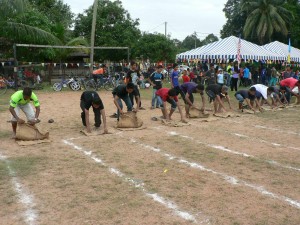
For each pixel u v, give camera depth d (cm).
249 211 470
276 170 645
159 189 546
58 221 440
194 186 561
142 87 2386
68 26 3869
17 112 853
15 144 816
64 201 499
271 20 4384
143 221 439
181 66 3466
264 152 769
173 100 1088
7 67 2420
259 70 2623
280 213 465
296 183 579
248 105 1345
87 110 921
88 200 503
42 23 2708
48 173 618
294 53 2975
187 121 1112
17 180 583
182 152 762
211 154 748
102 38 3419
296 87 1580
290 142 863
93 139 870
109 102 1623
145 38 3753
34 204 490
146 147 799
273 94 1455
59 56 2872
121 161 692
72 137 891
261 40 4488
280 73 2817
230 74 2261
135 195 522
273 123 1113
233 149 792
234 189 549
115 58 3559
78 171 630
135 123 1002
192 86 1146
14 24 2366
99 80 2248
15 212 466
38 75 2486
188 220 443
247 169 650
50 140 847
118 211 468
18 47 2612
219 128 1022
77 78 2286
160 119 1122
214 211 469
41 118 1170
